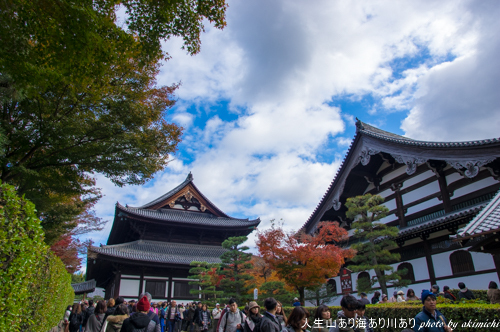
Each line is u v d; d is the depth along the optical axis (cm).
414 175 2578
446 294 1241
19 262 444
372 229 2178
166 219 3850
